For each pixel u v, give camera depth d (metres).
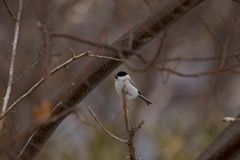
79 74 6.45
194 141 13.11
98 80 6.38
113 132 12.27
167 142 12.78
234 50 15.03
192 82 18.41
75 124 12.39
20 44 13.59
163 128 13.18
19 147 6.30
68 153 11.67
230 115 15.33
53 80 13.05
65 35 3.72
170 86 18.25
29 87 12.48
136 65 7.62
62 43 13.81
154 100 17.20
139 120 15.80
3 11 14.68
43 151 10.52
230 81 18.05
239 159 6.33
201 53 17.88
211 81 18.06
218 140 5.90
